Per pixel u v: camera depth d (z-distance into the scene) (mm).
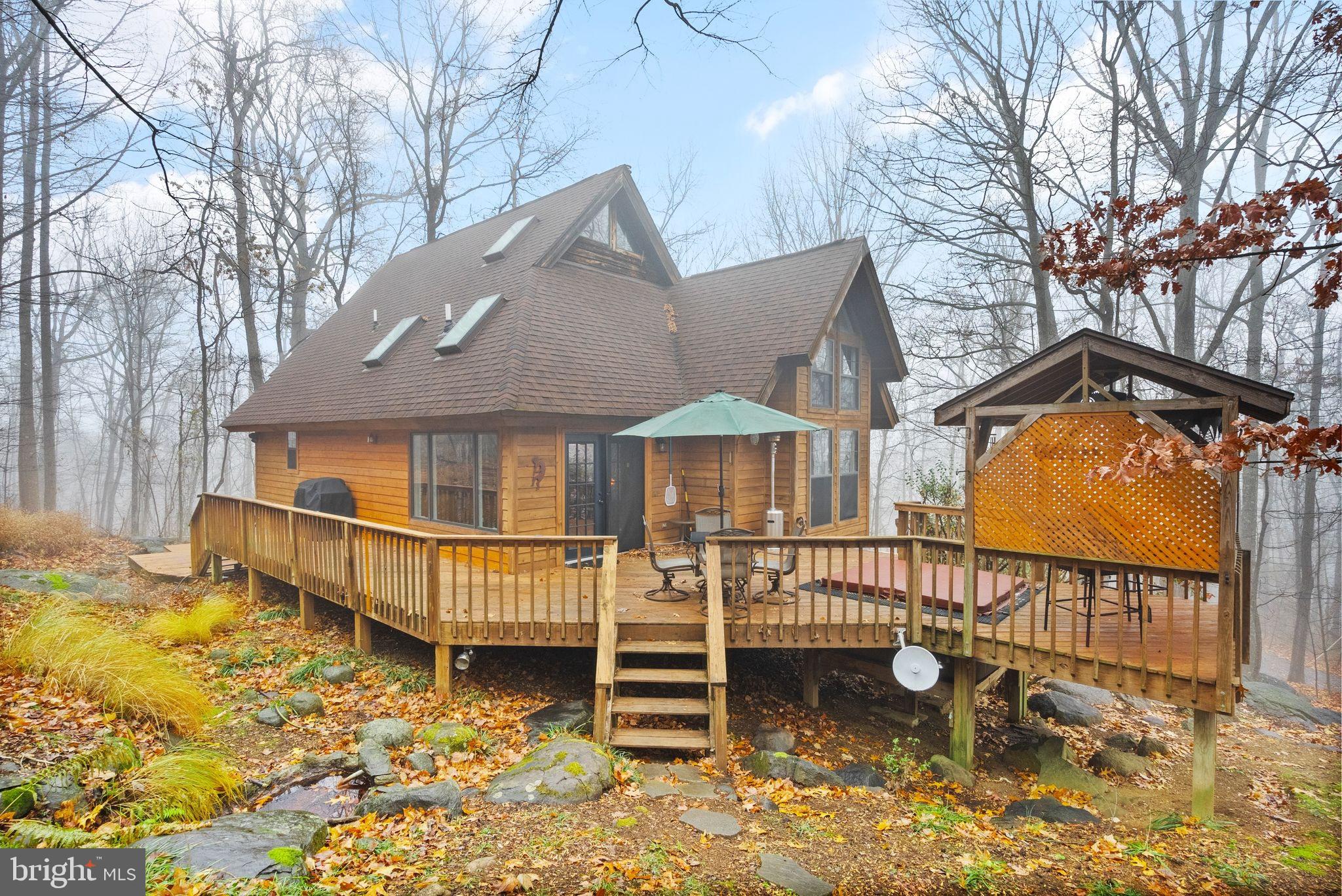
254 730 5922
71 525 13625
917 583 6711
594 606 7188
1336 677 22766
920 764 6711
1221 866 4371
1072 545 5559
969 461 6199
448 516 10477
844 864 4148
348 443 12711
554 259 12328
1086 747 7605
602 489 10633
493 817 4391
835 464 12664
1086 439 5434
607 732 5844
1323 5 5016
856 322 13562
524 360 9633
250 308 16359
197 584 11750
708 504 11070
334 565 8477
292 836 3770
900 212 17203
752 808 4898
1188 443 4078
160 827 3822
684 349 12336
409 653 8219
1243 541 20484
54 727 4676
